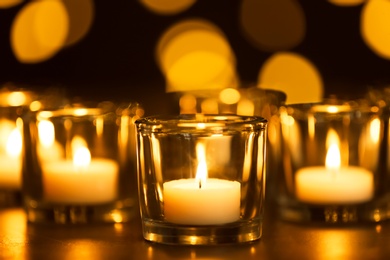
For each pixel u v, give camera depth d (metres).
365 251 0.53
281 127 0.63
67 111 0.64
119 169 0.63
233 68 0.89
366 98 0.71
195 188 0.54
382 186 0.62
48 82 0.90
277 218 0.63
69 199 0.62
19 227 0.61
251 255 0.52
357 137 0.63
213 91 0.72
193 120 0.56
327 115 0.63
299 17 0.88
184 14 0.89
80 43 0.90
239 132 0.55
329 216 0.61
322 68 0.88
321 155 0.63
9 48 0.90
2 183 0.72
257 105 0.71
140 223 0.62
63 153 0.63
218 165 0.55
